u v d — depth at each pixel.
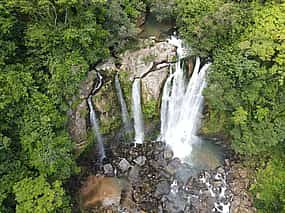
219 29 25.80
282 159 25.89
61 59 23.44
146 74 27.47
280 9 25.91
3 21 21.55
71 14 24.11
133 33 27.11
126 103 28.02
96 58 25.17
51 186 21.58
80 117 25.89
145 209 25.72
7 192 21.16
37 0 22.11
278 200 22.91
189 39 27.14
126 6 27.64
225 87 24.92
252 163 27.75
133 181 27.34
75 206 25.52
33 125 21.75
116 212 25.50
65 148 22.48
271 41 24.36
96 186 26.89
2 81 21.45
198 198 26.44
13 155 22.12
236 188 26.94
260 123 25.41
